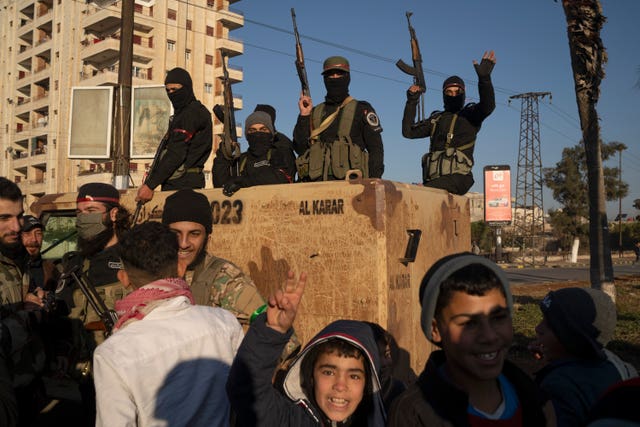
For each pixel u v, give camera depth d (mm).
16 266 2947
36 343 2902
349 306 2893
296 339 2531
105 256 3248
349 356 2031
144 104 8453
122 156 8375
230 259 3254
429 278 1632
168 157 3922
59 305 3221
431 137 4910
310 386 2107
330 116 3939
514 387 1653
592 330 2096
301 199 3074
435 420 1552
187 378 1948
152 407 1864
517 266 41406
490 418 1560
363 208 2902
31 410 3072
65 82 53312
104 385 1830
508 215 39156
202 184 4387
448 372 1647
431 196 3572
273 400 1871
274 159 4047
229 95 4438
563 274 29719
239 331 2250
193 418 1943
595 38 10852
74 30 52656
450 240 3865
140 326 1966
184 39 52781
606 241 11375
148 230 2145
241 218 3248
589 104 11164
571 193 49656
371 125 3854
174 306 2047
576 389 1994
